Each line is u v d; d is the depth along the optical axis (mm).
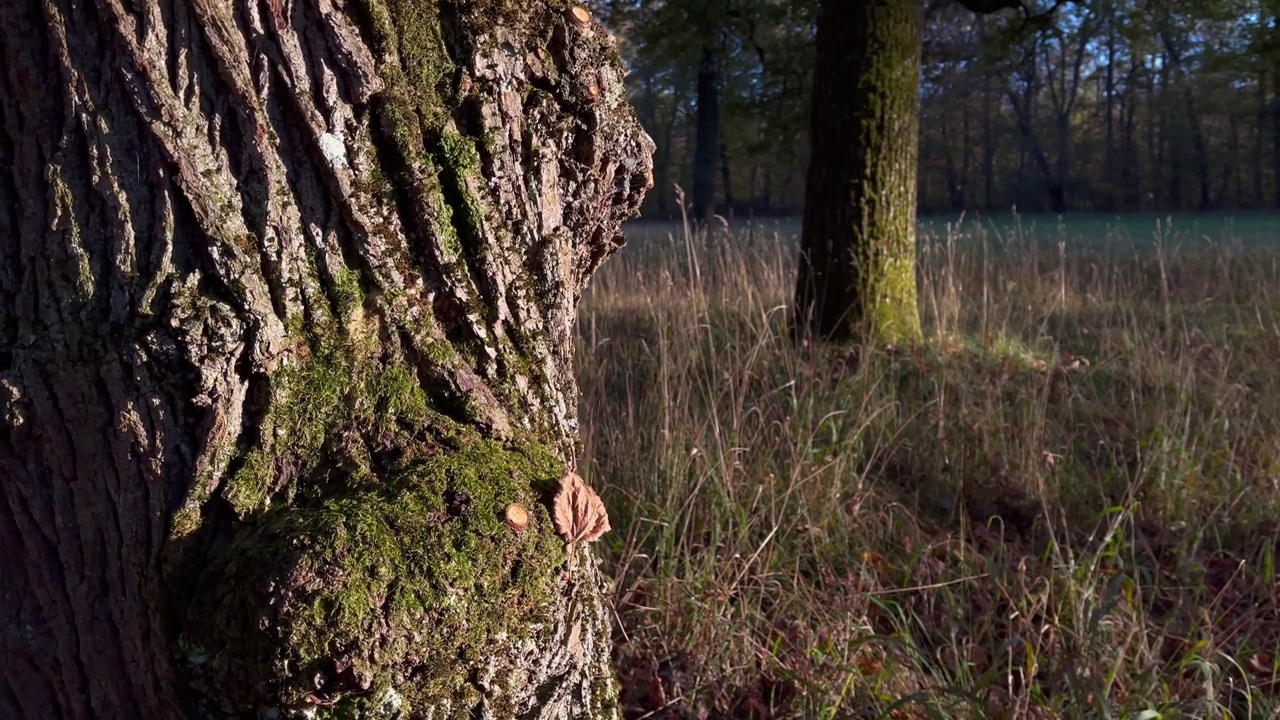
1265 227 13984
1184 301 6531
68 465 1107
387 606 1047
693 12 9297
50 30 1072
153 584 1102
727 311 5242
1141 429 4234
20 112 1092
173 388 1094
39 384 1089
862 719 2420
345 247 1197
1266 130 27328
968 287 6660
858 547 3205
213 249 1101
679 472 3266
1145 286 7086
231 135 1130
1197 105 26734
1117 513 3453
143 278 1094
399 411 1205
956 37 12703
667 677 2555
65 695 1149
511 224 1351
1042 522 3494
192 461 1108
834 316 5379
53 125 1090
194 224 1101
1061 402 4605
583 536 1252
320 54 1168
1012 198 32500
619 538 3109
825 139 5402
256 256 1126
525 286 1372
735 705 2484
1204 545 3432
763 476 3311
